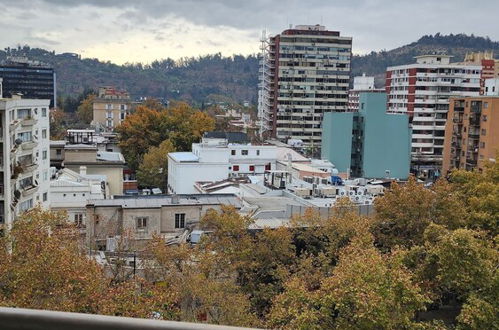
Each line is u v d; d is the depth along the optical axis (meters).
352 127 77.50
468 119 68.50
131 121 80.06
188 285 19.69
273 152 58.59
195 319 18.53
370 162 76.12
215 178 55.06
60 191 39.22
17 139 34.44
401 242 28.38
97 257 26.28
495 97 65.00
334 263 26.59
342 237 25.98
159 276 21.69
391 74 107.56
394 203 29.20
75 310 16.08
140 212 31.58
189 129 79.75
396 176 76.94
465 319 17.77
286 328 16.38
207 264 21.36
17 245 19.03
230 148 57.16
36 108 37.56
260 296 23.72
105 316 2.18
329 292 16.95
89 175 49.28
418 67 97.69
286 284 18.66
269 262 25.36
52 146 53.22
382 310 15.66
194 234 28.12
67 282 16.86
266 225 28.59
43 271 16.92
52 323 2.16
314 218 27.83
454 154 71.88
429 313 24.36
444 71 97.94
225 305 19.27
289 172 49.88
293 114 114.56
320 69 114.38
